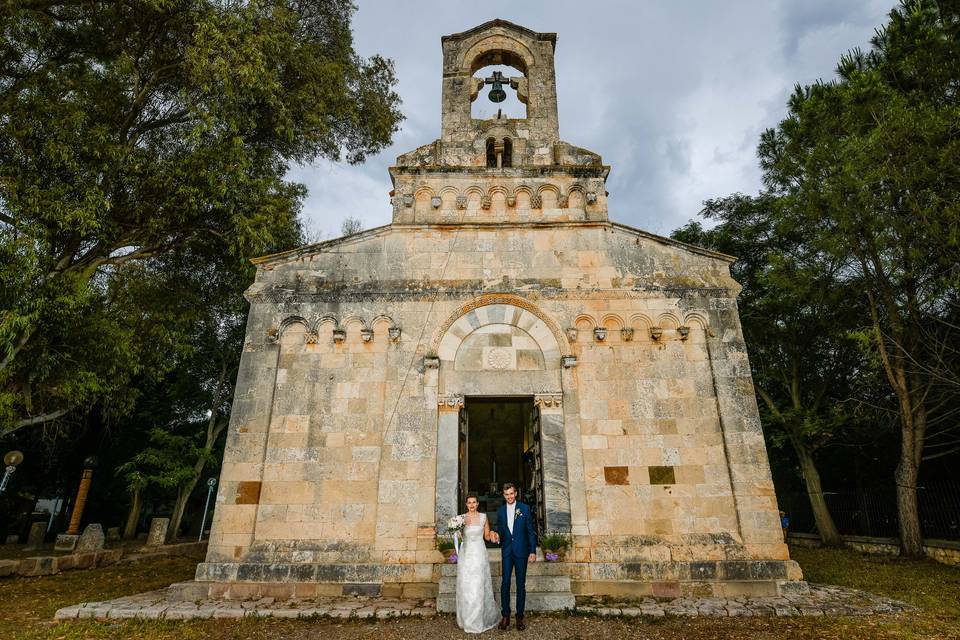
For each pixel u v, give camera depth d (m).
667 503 11.14
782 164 16.38
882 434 20.00
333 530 10.92
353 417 11.70
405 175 13.91
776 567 10.65
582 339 12.35
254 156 17.22
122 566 17.23
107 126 14.14
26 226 12.04
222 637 8.25
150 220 14.75
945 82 14.21
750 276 22.39
